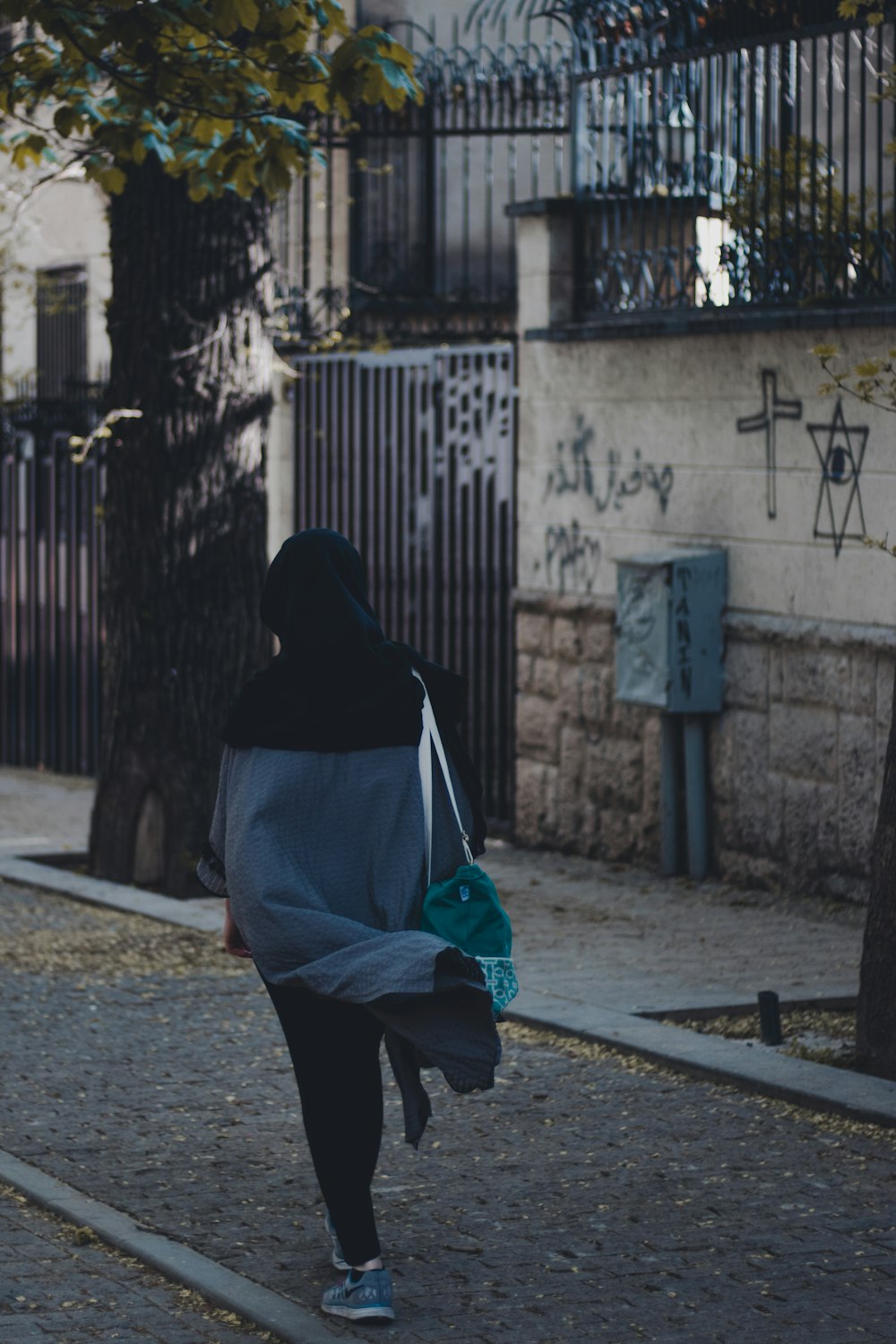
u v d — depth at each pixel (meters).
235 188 9.74
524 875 12.20
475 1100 7.09
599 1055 7.71
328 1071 5.00
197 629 12.09
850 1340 4.80
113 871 12.30
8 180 20.59
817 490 10.90
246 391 12.16
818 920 10.49
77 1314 5.08
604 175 12.99
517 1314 4.99
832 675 10.80
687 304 12.00
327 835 4.91
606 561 12.62
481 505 13.91
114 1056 7.84
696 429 11.80
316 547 4.99
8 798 16.86
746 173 11.48
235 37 10.12
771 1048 7.68
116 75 8.88
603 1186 6.05
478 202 20.28
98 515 15.80
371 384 15.02
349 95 8.62
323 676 4.93
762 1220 5.70
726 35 11.83
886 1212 5.75
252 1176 6.25
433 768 5.02
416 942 4.70
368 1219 4.99
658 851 12.20
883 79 9.52
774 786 11.29
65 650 18.62
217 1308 5.13
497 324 19.23
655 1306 5.03
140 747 12.17
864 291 10.67
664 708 11.60
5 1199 6.09
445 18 20.25
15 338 24.31
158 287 11.88
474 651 14.02
